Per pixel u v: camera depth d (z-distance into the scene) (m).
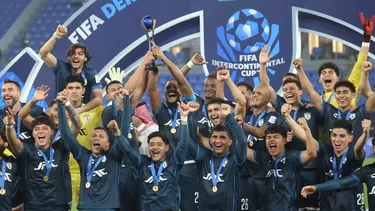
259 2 23.52
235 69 23.55
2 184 15.28
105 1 24.12
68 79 16.17
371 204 15.16
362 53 17.70
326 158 15.73
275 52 23.44
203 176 15.50
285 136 15.62
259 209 16.34
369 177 15.19
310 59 35.44
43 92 16.02
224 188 15.29
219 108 15.64
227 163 15.42
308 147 15.29
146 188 15.20
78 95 16.19
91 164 15.25
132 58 24.23
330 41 35.34
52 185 15.34
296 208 15.66
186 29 24.00
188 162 16.30
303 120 15.25
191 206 16.25
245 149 15.15
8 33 36.38
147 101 32.62
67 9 37.25
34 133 15.37
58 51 24.27
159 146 15.16
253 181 16.28
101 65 24.12
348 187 15.27
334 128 15.46
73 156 15.29
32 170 15.34
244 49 23.56
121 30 24.06
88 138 16.44
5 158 15.54
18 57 24.56
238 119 15.70
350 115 16.23
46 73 24.48
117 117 16.14
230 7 23.61
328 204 15.69
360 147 15.16
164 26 23.84
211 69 23.72
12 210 15.75
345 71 34.91
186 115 14.96
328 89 17.31
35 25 36.78
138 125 17.06
